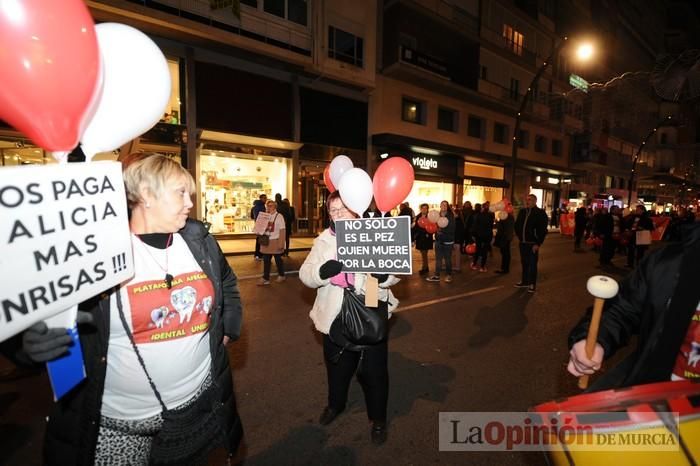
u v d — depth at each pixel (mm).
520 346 4016
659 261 1188
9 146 8703
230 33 10836
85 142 1144
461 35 18062
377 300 2148
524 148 23469
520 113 13430
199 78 11172
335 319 2285
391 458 2240
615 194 32500
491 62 20141
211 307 1469
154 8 9812
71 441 1212
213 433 1496
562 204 24891
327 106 14172
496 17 20125
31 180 849
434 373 3344
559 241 16391
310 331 4359
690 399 901
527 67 22031
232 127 11883
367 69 14562
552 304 5738
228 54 11633
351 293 2213
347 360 2449
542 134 24609
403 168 2350
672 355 1103
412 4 15445
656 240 16219
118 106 1127
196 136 11289
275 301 5637
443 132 18328
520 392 3035
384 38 15945
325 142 14203
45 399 2777
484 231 8305
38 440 2346
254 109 12344
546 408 1016
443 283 7086
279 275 6938
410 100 17312
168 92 1308
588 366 1194
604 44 29656
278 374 3273
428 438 2430
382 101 15797
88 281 1015
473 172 20672
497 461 2223
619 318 1254
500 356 3740
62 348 938
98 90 978
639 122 33156
